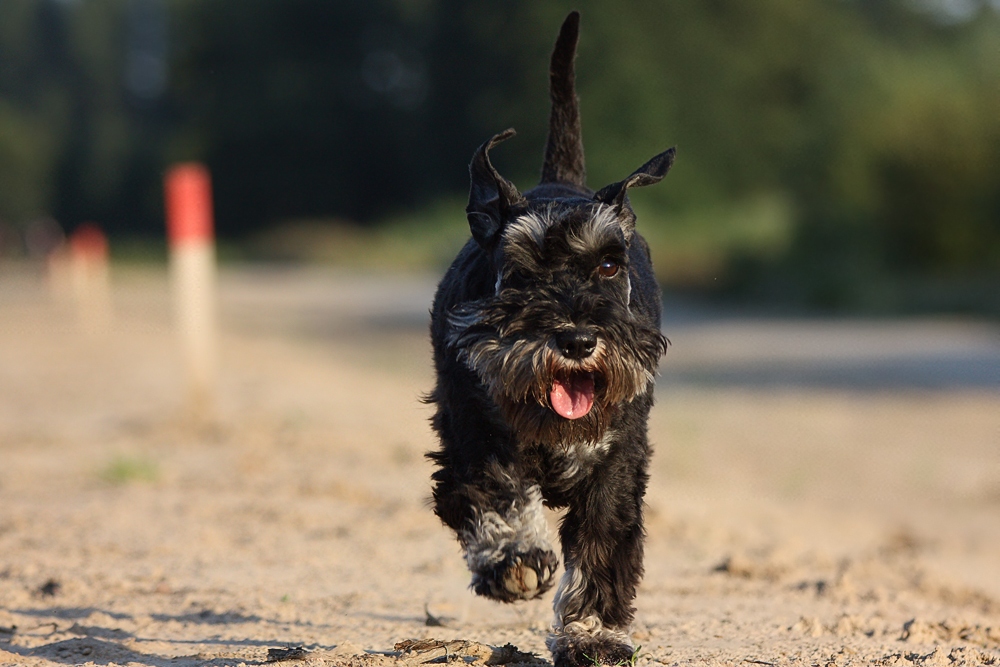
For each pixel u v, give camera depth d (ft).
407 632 19.51
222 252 240.32
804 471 39.58
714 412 51.19
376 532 27.25
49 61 445.37
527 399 16.46
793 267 113.09
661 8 170.81
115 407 49.26
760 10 179.11
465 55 214.48
